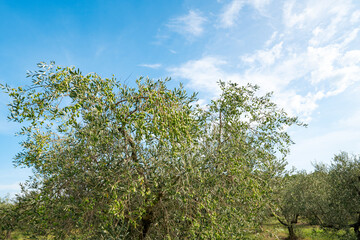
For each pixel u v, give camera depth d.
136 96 4.89
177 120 4.43
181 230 5.24
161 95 5.09
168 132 4.41
